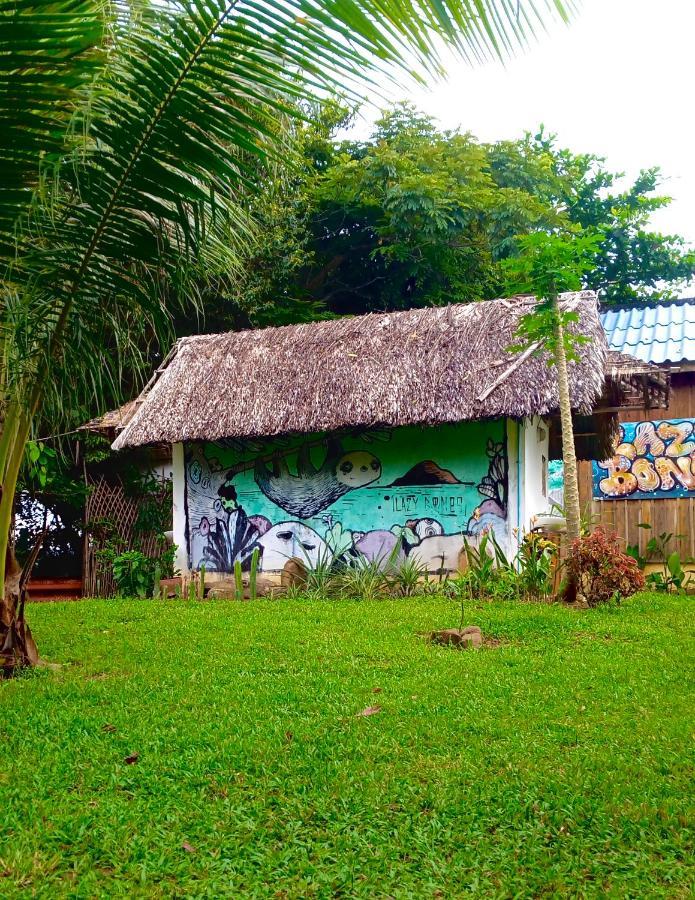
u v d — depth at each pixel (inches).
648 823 149.6
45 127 188.2
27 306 228.2
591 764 179.3
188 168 203.2
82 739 201.5
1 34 168.2
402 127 944.3
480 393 496.1
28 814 155.9
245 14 159.9
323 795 164.4
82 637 359.6
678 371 651.5
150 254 223.9
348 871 134.4
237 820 153.3
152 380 634.8
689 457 656.4
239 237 242.2
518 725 209.5
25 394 253.1
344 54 147.6
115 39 179.6
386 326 582.9
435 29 135.1
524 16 127.3
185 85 184.4
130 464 681.6
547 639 327.6
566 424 429.4
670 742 193.8
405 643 323.0
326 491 559.2
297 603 460.4
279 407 545.6
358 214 922.1
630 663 280.1
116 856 140.1
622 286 1095.0
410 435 540.7
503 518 514.0
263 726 211.0
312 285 978.7
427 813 157.1
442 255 936.3
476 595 461.1
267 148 200.4
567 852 140.3
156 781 172.6
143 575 567.5
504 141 1002.1
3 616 279.6
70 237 217.5
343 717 218.5
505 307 558.9
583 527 480.4
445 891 128.5
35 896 126.1
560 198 1040.8
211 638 344.5
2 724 215.5
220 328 832.3
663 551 576.7
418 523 533.6
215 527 586.6
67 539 717.3
